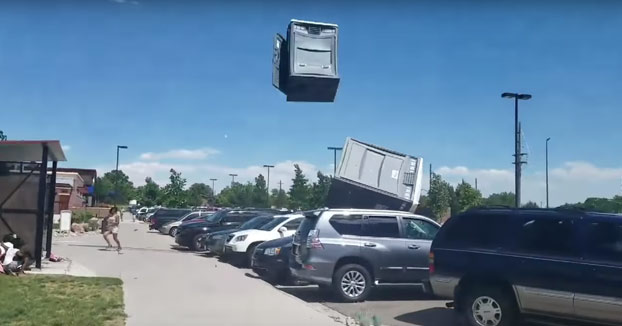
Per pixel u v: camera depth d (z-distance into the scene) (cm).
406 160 1944
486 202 4697
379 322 922
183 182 7438
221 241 1997
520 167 2895
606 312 798
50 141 1395
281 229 1867
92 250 2120
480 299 910
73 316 889
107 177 9325
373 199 1942
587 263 819
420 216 1307
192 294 1156
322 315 988
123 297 1092
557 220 874
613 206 2247
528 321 898
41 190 1420
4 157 1590
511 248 899
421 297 1303
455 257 949
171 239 3091
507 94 2872
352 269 1226
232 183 8450
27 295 1035
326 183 4528
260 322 920
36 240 1420
